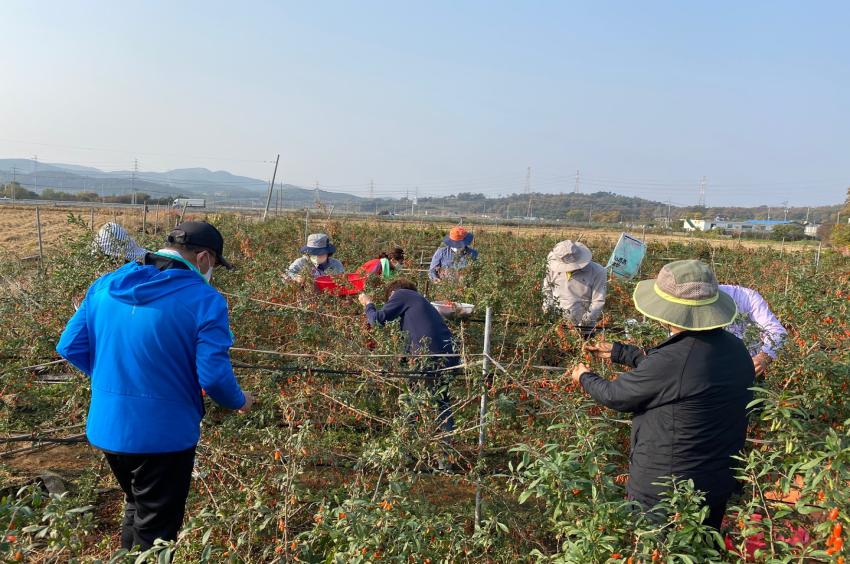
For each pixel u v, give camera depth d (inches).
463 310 271.1
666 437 112.7
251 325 232.4
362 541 104.2
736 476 116.0
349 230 822.5
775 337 163.8
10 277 314.0
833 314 195.0
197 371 116.4
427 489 173.0
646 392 113.5
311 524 142.4
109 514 161.9
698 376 109.6
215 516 114.0
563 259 252.2
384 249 702.5
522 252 665.0
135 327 115.0
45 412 197.5
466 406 186.9
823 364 150.3
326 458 166.7
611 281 329.7
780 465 115.5
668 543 93.8
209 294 119.3
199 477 150.3
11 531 92.4
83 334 121.0
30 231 939.3
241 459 156.3
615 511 97.1
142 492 120.1
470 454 188.5
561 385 171.2
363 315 228.4
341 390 178.5
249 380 197.8
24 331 215.9
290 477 122.0
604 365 177.3
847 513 91.5
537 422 174.1
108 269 215.9
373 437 186.2
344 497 146.3
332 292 262.7
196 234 122.3
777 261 647.1
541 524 141.9
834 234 1402.6
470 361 185.2
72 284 215.3
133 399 115.7
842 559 84.1
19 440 171.0
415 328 199.6
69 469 184.9
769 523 100.4
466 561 120.0
